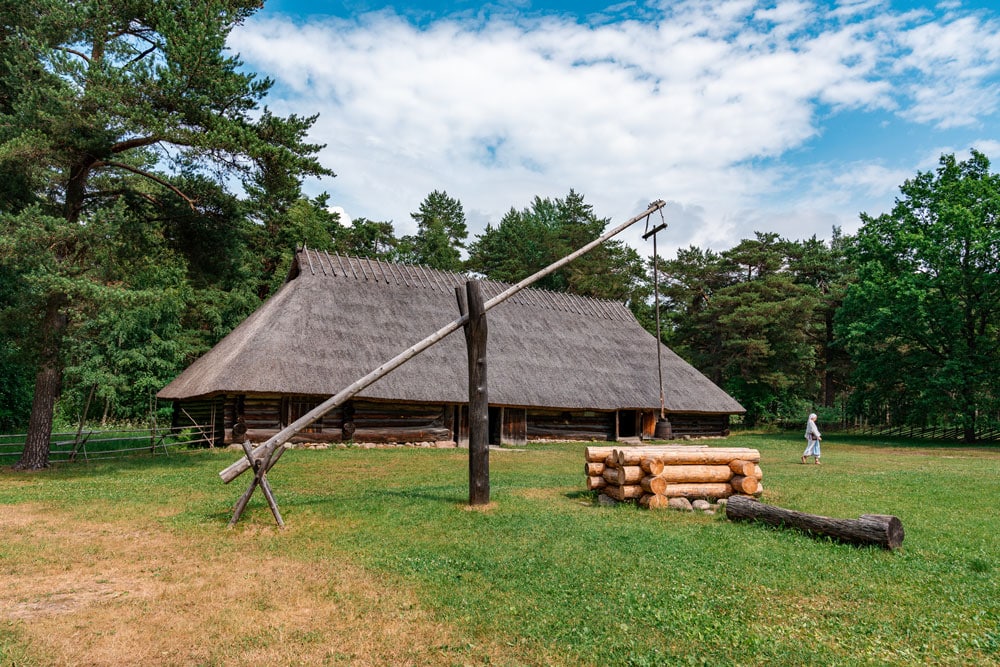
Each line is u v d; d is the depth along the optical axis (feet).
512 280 172.86
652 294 174.09
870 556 23.86
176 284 100.89
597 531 27.20
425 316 88.84
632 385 97.04
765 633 16.51
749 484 34.01
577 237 177.68
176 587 20.06
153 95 49.55
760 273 162.61
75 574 21.48
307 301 80.59
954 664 14.87
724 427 106.93
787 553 24.11
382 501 34.40
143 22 54.24
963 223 102.63
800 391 160.97
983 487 43.19
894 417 125.49
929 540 26.61
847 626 17.04
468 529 27.55
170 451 66.13
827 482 45.21
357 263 93.35
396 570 21.67
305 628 16.78
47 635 16.16
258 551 24.30
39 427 51.55
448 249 185.16
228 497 36.35
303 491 39.01
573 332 103.91
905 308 107.76
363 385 31.83
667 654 15.19
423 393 75.15
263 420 71.05
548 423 91.40
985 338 107.24
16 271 49.03
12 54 50.47
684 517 31.09
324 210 151.84
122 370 101.55
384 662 14.80
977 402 104.22
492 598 18.89
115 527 28.55
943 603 18.84
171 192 59.47
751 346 140.46
